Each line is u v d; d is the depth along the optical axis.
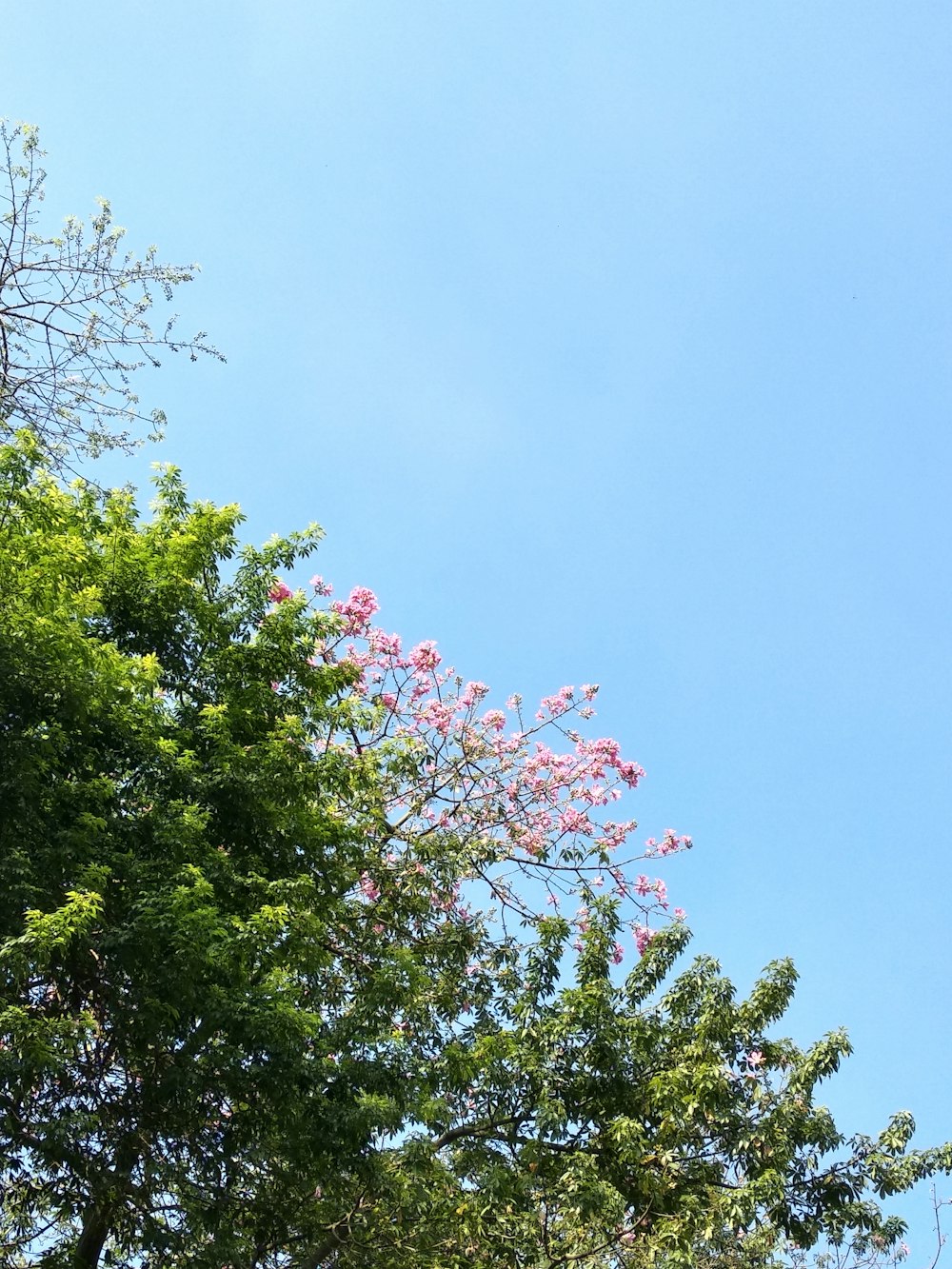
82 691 10.83
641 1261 11.66
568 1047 13.55
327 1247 12.30
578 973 14.20
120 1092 11.16
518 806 18.62
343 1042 11.91
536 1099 13.29
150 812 11.43
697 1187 12.59
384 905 15.15
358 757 16.42
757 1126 12.76
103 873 10.20
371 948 14.10
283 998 10.77
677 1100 12.91
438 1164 12.73
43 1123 9.76
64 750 10.94
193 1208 11.05
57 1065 9.38
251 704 13.40
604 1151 12.88
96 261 9.83
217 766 12.38
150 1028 10.42
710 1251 12.46
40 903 10.17
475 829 18.03
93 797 10.91
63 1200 10.55
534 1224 12.20
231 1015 10.41
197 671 13.56
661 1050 13.91
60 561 11.47
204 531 14.18
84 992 11.05
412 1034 14.22
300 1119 10.87
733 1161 12.76
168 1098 10.75
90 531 13.62
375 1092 11.44
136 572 13.49
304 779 12.70
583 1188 11.70
